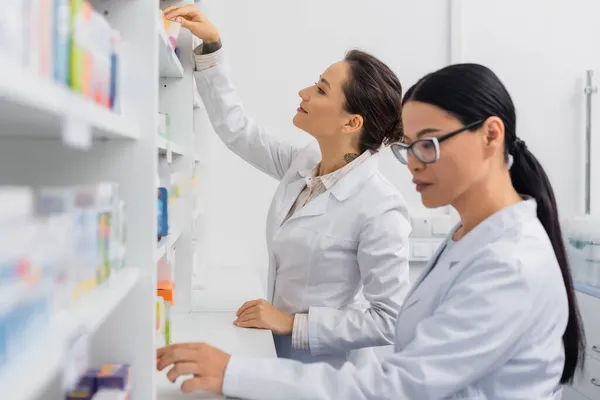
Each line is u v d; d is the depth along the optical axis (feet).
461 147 3.10
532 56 9.57
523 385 3.08
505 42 9.52
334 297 5.24
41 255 1.72
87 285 2.31
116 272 2.81
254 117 9.09
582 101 9.66
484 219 3.36
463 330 2.98
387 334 4.76
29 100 1.38
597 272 8.75
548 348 3.10
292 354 5.31
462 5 9.36
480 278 3.04
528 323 2.98
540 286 3.00
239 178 9.05
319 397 3.17
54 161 2.94
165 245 4.37
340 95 5.19
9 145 2.91
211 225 9.07
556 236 3.43
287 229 5.40
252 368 3.36
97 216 2.44
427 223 9.10
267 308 5.21
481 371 2.98
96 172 2.98
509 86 9.57
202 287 7.33
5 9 1.42
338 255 5.17
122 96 2.95
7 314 1.45
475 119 3.10
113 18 3.00
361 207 5.09
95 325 1.95
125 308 3.01
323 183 5.40
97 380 2.74
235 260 9.14
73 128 1.75
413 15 9.30
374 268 4.93
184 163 6.10
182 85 6.07
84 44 2.15
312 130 5.39
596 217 9.12
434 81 3.18
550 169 9.70
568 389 8.55
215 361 3.45
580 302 8.40
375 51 9.27
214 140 8.96
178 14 5.64
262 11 9.04
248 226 9.12
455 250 3.38
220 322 5.47
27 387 1.36
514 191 3.45
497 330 2.93
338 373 3.24
